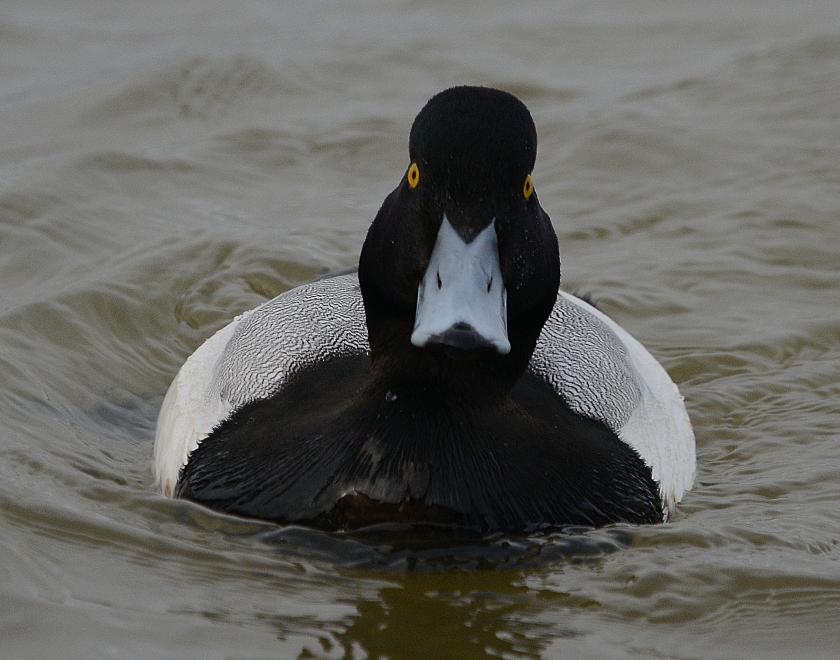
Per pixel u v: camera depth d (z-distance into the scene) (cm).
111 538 857
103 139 1496
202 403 959
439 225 774
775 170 1473
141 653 732
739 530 898
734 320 1247
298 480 849
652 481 917
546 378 956
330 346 966
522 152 780
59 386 1096
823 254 1347
